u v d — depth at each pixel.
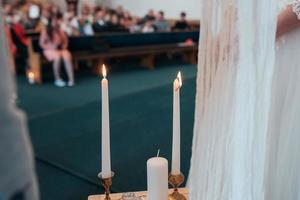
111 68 6.28
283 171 0.95
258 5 0.64
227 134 0.71
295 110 0.92
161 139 2.83
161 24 8.18
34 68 5.09
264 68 0.68
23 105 3.85
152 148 2.65
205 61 0.73
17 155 0.31
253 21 0.65
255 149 0.72
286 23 0.80
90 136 2.91
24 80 5.30
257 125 0.71
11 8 6.69
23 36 5.64
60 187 2.07
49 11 6.28
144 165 2.37
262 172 0.75
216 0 0.68
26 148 0.32
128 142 2.77
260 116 0.71
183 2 8.88
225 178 0.73
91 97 4.23
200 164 0.75
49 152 2.57
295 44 0.89
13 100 0.32
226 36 0.68
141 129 3.06
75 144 2.73
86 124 3.21
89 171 2.28
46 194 1.99
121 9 8.95
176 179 0.90
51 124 3.21
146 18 8.54
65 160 2.44
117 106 3.80
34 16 6.64
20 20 6.46
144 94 4.35
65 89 4.70
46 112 3.59
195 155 0.77
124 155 2.53
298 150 0.94
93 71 5.90
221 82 0.70
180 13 8.85
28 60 5.33
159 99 4.10
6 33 0.38
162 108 3.72
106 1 10.05
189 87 4.67
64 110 3.67
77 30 6.54
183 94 4.28
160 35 6.91
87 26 6.82
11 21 5.91
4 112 0.31
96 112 3.59
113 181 2.15
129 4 9.75
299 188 0.95
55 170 2.29
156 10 9.35
